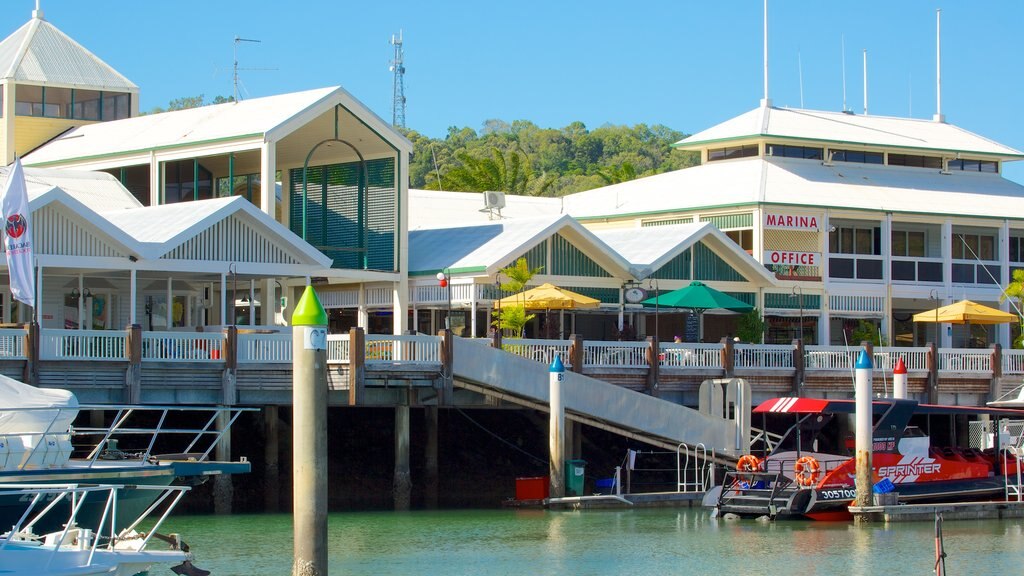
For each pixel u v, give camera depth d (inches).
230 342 1728.6
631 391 1923.0
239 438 1926.7
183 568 1155.3
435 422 1961.1
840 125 3004.4
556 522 1712.6
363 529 1640.0
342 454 1994.3
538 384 1914.4
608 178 5191.9
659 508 1844.2
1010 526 1723.7
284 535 1547.7
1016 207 2886.3
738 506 1752.0
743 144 2957.7
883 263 2741.1
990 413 1911.9
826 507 1744.6
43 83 2770.7
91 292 2153.1
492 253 2306.8
